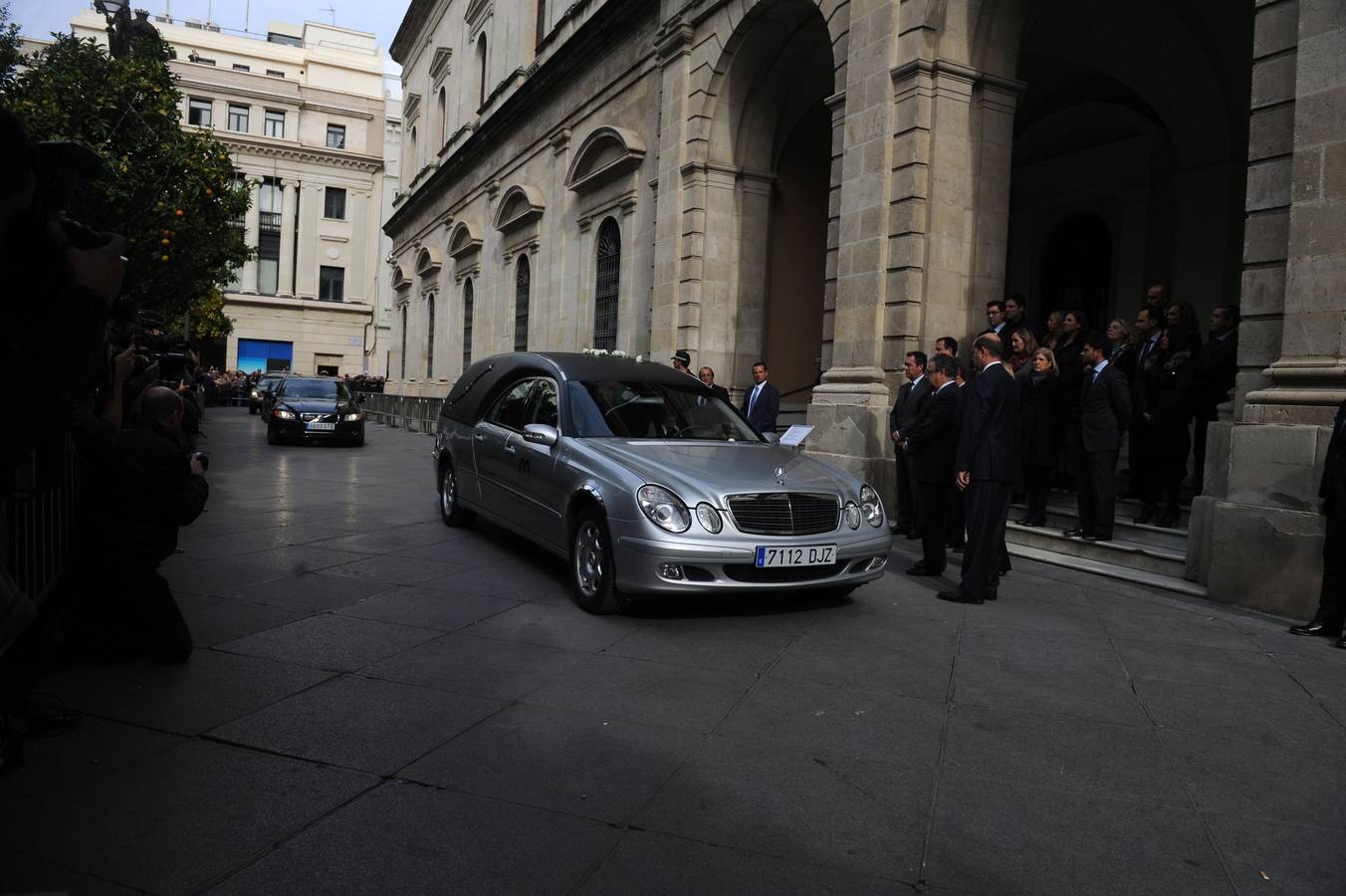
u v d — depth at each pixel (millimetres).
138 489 3971
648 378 6832
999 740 3484
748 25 12328
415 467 14141
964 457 5863
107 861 2398
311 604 5230
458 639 4594
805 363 15000
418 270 33344
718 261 13477
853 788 3006
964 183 9281
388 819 2678
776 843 2619
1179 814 2898
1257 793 3072
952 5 9094
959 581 6551
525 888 2334
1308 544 5469
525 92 21062
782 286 14688
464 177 27922
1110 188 14117
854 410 9352
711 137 13344
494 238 24641
